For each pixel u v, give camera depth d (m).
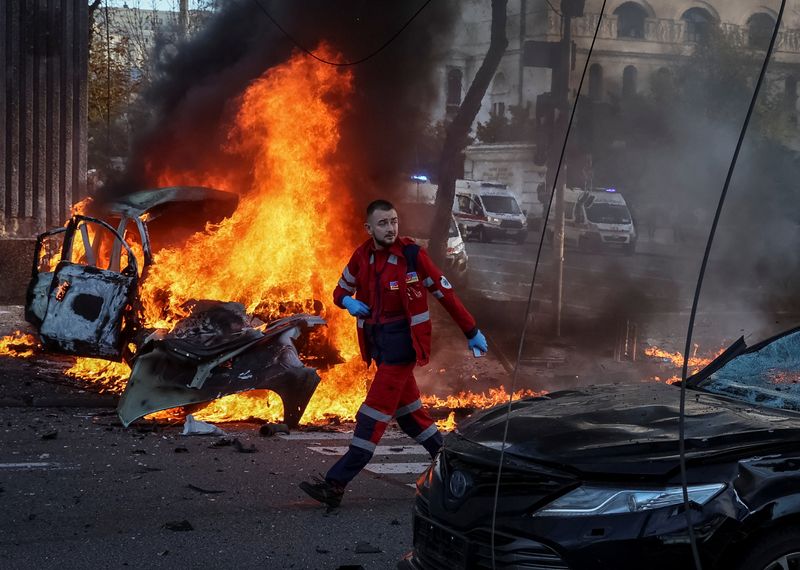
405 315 6.07
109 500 6.31
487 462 4.00
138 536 5.59
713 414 4.23
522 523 3.79
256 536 5.67
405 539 5.71
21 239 17.20
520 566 3.78
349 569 5.05
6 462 7.21
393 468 7.67
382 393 6.11
